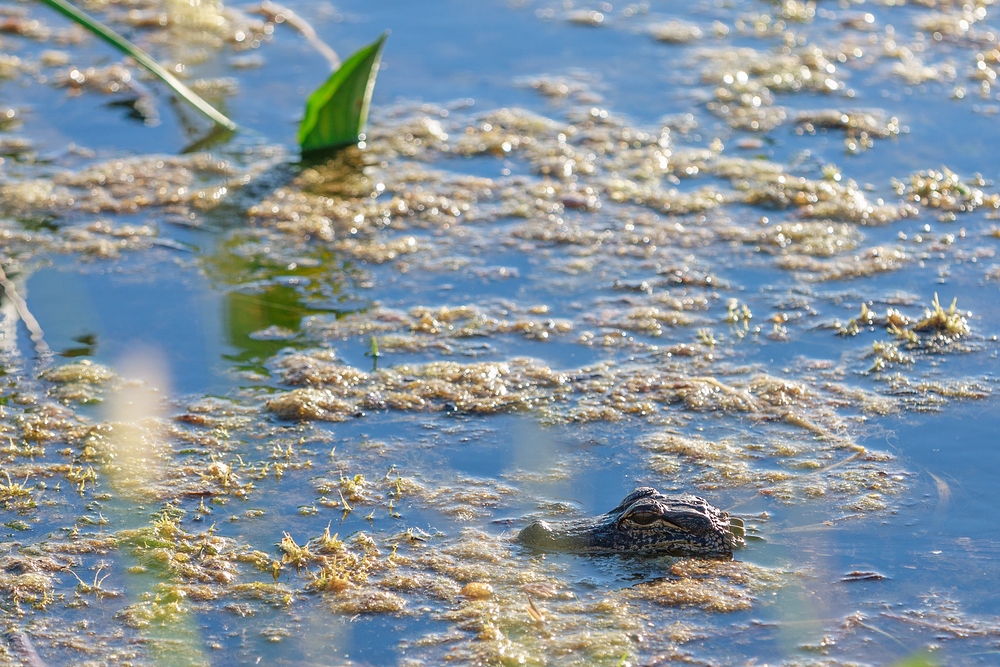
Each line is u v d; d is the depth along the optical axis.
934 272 18.41
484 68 26.02
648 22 28.17
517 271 18.91
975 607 11.55
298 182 21.67
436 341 16.98
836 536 12.73
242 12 28.80
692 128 23.44
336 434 14.88
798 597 11.77
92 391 15.70
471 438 14.80
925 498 13.30
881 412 15.02
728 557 12.46
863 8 28.72
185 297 18.08
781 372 16.05
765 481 13.77
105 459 14.27
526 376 16.14
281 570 12.32
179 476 13.96
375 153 22.77
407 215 20.64
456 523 13.12
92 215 20.42
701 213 20.53
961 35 26.97
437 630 11.43
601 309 17.80
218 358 16.52
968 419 14.78
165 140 23.12
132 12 28.50
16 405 15.37
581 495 13.65
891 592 11.80
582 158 22.44
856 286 18.14
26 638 11.24
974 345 16.42
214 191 21.23
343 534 12.93
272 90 25.03
